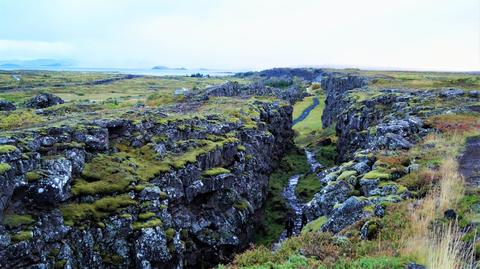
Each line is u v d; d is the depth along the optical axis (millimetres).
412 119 39312
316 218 24969
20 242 20094
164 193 29219
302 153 79375
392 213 18281
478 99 53781
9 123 39031
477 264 12453
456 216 16500
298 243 17594
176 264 27422
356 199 20719
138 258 24969
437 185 20984
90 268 23281
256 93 92188
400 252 14203
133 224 25859
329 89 155375
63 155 26047
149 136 35156
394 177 23672
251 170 43406
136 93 111938
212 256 32031
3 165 20781
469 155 27438
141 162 31625
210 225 33500
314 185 56125
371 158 28125
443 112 44562
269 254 17609
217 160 37438
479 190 19406
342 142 65688
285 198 52281
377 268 13000
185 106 58938
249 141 47000
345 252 15539
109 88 133625
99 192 26109
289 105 85938
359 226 18328
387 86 84375
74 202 24750
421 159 26891
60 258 21750
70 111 50406
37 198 22312
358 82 108875
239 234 35594
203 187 33500
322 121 121562
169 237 27047
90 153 28984
